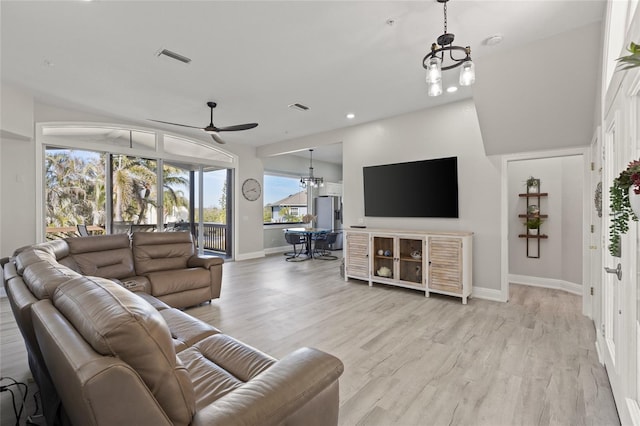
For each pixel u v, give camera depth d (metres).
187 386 0.95
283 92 4.04
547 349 2.64
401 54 3.06
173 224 6.28
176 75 3.53
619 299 1.80
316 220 9.80
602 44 2.48
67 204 4.89
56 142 4.68
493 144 3.96
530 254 4.85
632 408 1.55
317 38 2.77
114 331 0.82
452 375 2.25
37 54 3.06
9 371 2.30
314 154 8.91
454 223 4.41
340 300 4.07
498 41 2.78
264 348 2.69
